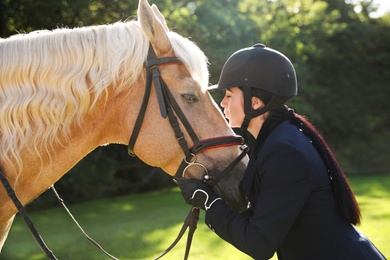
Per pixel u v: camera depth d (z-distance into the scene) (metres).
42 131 2.07
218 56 13.34
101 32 2.19
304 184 1.81
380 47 22.61
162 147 2.18
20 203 2.03
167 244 7.25
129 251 6.87
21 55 2.08
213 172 2.17
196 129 2.16
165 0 12.28
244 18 14.38
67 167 2.19
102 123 2.21
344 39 21.80
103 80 2.12
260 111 1.96
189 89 2.16
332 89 21.66
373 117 21.84
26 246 7.46
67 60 2.11
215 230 1.96
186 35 12.84
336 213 1.88
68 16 11.73
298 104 16.11
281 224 1.79
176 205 11.27
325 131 20.95
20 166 2.06
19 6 11.41
